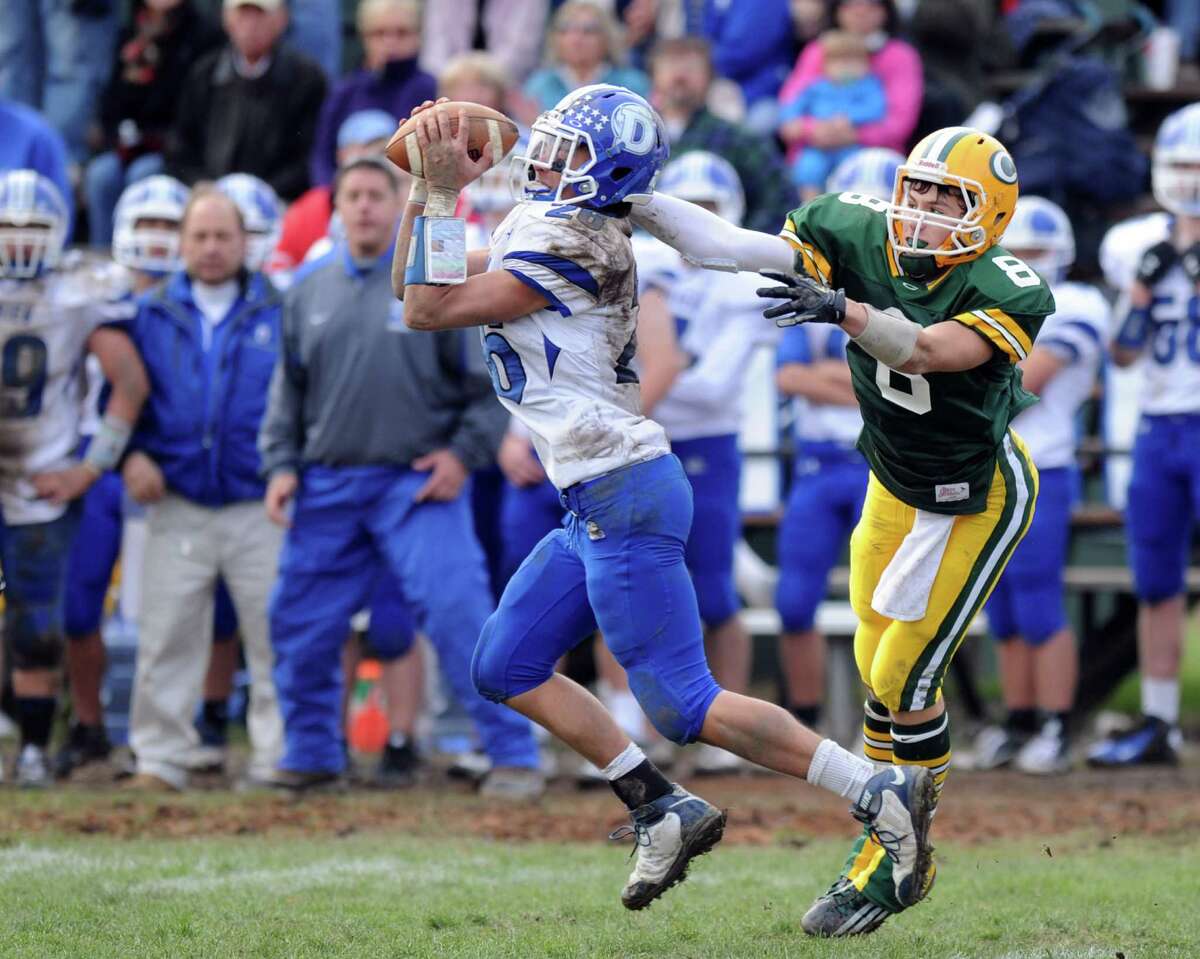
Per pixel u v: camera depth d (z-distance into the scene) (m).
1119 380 33.78
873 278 15.43
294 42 38.50
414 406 25.56
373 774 27.77
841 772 15.18
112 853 20.45
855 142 36.31
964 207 15.15
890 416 15.50
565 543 15.79
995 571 16.02
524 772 25.92
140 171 36.84
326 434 25.66
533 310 15.06
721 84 38.12
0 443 26.14
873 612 16.44
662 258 27.56
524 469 27.70
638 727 28.67
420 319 14.84
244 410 26.70
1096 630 34.88
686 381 27.64
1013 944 15.48
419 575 25.53
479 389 25.64
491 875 19.20
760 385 33.88
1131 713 38.19
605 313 15.24
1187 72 42.91
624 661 15.33
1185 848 22.03
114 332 26.61
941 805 25.69
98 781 27.36
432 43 39.16
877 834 15.24
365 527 25.84
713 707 15.17
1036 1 42.00
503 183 29.39
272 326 27.12
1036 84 35.94
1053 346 28.92
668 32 39.78
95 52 38.97
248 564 26.88
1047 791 27.27
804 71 37.91
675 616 15.21
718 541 28.09
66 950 14.65
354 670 29.64
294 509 26.06
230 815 23.78
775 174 32.72
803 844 22.25
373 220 25.42
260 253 30.36
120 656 31.92
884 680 16.11
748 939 15.56
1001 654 30.16
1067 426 29.48
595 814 24.30
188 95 36.16
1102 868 20.19
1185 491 29.94
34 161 30.02
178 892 17.78
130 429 26.56
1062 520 29.41
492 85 30.77
